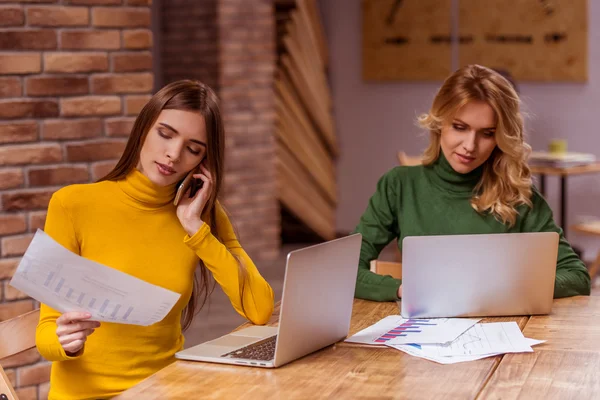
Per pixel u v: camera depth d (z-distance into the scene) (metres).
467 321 2.30
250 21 6.79
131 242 2.24
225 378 1.86
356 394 1.75
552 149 6.12
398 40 7.54
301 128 7.37
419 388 1.78
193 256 2.31
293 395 1.74
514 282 2.32
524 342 2.09
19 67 3.34
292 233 7.76
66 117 3.46
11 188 3.35
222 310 5.43
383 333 2.19
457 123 2.62
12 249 3.37
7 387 1.94
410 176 2.88
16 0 3.32
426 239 2.27
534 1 6.93
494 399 1.71
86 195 2.22
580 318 2.34
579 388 1.77
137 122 2.21
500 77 2.62
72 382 2.16
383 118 7.71
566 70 6.87
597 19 6.75
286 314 1.90
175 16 6.88
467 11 7.23
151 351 2.22
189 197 2.29
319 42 7.66
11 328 2.12
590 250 6.85
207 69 6.75
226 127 6.71
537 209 2.77
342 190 7.96
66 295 1.89
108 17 3.52
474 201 2.75
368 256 2.81
